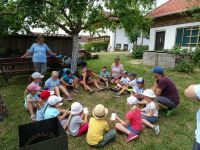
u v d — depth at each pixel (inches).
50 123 117.1
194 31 408.2
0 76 314.7
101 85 258.8
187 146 130.1
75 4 240.2
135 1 295.9
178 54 356.8
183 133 145.3
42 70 249.1
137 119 140.7
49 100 140.3
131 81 230.2
